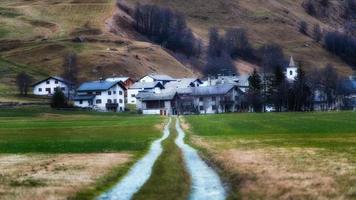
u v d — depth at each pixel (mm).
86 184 44812
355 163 56344
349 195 37844
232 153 71000
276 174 49031
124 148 82375
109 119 191500
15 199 37781
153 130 129125
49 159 66438
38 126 146500
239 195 40781
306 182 43750
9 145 89438
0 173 52906
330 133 112625
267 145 84750
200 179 49281
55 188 42469
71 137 108875
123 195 40594
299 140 94312
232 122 157250
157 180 46938
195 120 174625
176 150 77312
